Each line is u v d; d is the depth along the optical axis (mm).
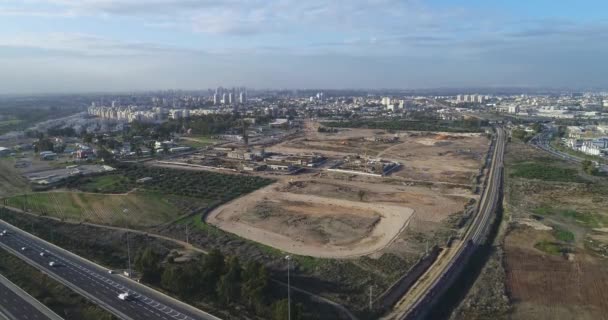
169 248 124688
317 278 104750
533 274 107188
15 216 155375
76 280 102062
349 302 92312
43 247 124000
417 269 109688
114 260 114312
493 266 111562
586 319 86938
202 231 139000
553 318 87438
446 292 100562
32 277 103938
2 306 89500
